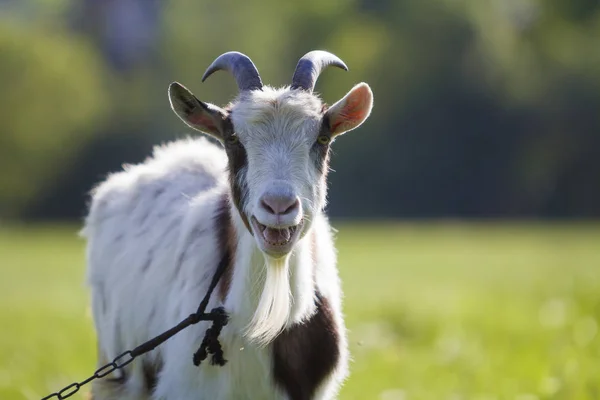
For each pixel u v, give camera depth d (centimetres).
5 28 5575
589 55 5447
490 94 5434
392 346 1296
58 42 5844
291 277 639
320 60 683
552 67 5453
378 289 2058
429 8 5466
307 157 631
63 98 5369
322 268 689
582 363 1063
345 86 5281
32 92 5331
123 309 752
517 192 5488
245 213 634
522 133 5466
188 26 5659
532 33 5747
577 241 3475
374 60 5441
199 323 657
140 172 822
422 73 5434
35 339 1427
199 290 672
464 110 5475
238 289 645
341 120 651
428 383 1058
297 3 5544
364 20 5706
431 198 5478
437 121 5475
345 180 5394
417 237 3816
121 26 6575
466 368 1122
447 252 3038
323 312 676
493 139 5466
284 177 614
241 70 671
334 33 5541
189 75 5672
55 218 5425
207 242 684
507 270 2448
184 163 796
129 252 767
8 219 5412
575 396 916
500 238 3725
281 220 593
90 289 838
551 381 969
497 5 5966
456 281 2222
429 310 1642
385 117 5441
